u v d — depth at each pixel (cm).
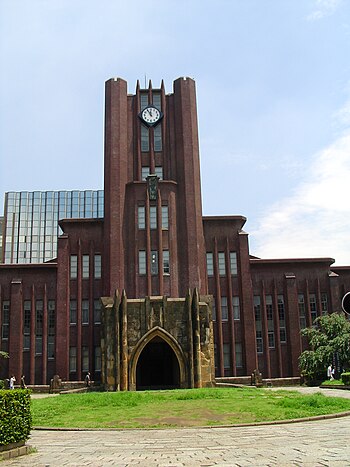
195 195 5003
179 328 4009
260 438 1513
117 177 4994
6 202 12331
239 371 4850
